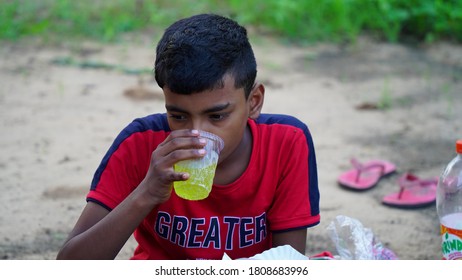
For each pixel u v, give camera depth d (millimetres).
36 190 4262
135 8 8508
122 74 6656
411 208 4109
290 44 7711
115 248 2428
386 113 5742
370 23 8062
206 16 2498
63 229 3816
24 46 7461
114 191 2580
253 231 2676
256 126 2654
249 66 2410
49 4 8625
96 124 5391
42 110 5680
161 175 2295
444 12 7859
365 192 4332
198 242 2666
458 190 2801
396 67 7004
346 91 6289
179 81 2258
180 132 2293
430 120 5578
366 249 2852
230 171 2594
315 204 2721
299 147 2676
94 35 7789
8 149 4883
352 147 5023
